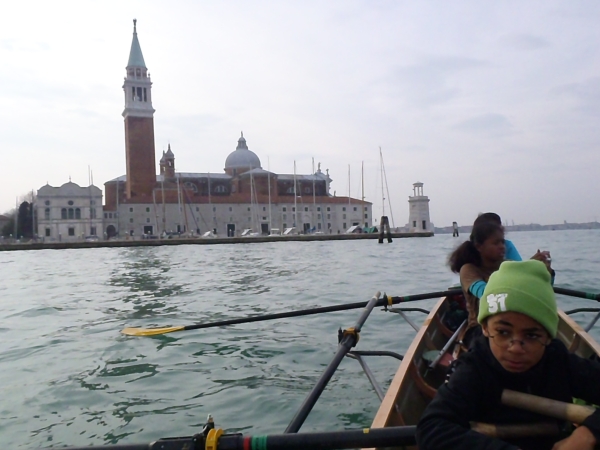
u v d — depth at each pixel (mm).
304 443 2773
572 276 18188
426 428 2379
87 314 13102
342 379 7035
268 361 7992
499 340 2447
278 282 19750
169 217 103375
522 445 2465
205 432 2857
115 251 60844
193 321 11594
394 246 58938
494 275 2623
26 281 23391
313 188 114000
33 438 5434
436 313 7523
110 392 6770
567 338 6547
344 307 7859
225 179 118938
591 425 2195
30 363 8281
